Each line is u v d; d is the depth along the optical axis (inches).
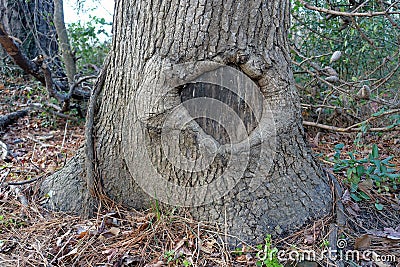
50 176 110.2
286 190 87.7
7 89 250.2
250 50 81.4
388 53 179.2
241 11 79.1
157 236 83.4
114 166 93.7
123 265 76.7
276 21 84.4
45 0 278.1
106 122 94.6
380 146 156.6
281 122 87.3
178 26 79.4
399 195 102.1
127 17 88.0
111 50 94.6
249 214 83.8
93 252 80.7
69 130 202.5
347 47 179.6
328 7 167.9
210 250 79.3
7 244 84.6
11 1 260.2
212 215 84.4
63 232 88.8
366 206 99.3
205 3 77.9
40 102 225.3
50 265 77.3
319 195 92.0
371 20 167.9
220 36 79.4
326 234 85.0
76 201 97.0
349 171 102.2
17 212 97.8
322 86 188.5
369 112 172.9
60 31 228.4
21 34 266.4
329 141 174.4
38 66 206.8
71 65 228.8
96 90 96.7
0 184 115.2
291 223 85.4
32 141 177.8
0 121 195.9
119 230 86.4
